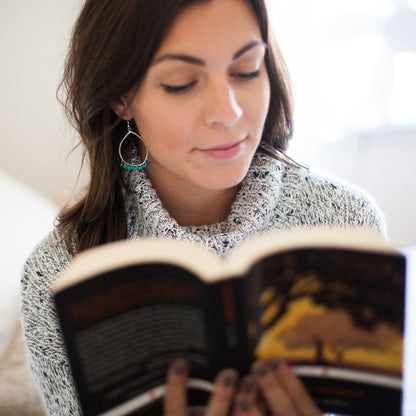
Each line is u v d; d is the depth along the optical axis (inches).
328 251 17.0
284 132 32.9
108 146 30.3
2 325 43.8
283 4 75.4
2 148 79.3
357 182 84.4
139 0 22.6
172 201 31.4
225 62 23.3
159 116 25.0
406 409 26.2
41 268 30.1
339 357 18.6
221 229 30.1
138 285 17.2
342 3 76.4
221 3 22.4
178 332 18.0
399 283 17.0
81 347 17.5
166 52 22.9
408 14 74.6
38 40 75.8
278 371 17.9
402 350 18.0
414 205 83.7
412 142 80.4
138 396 18.8
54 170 80.3
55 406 28.6
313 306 17.8
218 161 25.6
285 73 32.1
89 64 26.7
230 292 16.8
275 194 29.8
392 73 77.5
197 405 19.4
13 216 57.0
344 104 80.7
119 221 31.0
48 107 78.5
